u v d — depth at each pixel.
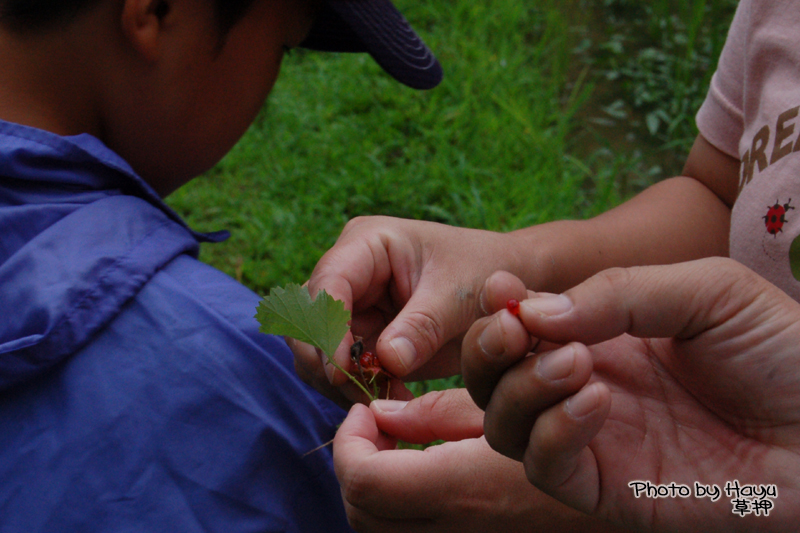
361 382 0.49
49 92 0.47
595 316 0.39
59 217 0.46
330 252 0.51
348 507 0.47
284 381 0.48
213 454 0.45
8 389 0.44
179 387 0.45
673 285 0.39
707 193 0.62
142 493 0.44
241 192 1.18
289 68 1.45
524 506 0.45
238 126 0.55
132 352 0.45
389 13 0.62
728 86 0.58
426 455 0.45
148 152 0.52
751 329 0.39
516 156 1.21
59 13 0.46
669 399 0.42
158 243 0.48
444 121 1.28
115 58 0.48
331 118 1.32
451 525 0.46
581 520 0.45
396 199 1.12
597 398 0.37
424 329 0.49
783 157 0.48
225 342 0.47
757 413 0.40
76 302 0.44
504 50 1.42
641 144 1.23
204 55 0.50
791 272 0.48
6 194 0.45
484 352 0.39
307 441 0.48
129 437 0.44
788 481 0.40
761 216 0.49
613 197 1.10
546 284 0.56
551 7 1.59
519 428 0.39
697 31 1.40
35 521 0.44
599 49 1.46
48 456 0.44
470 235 0.54
